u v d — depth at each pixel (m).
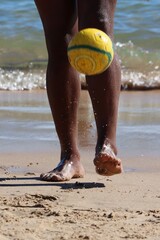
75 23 7.81
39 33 23.44
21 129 11.92
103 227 5.84
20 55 21.81
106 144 7.21
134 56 21.64
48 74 7.88
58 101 7.88
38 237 5.52
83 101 15.88
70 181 7.87
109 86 7.22
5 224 5.87
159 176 8.27
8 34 23.28
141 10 25.92
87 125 12.36
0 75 19.64
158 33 23.91
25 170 8.61
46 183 7.73
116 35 23.66
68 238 5.50
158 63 21.19
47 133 11.58
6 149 10.13
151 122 12.84
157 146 10.52
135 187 7.55
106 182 7.82
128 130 11.90
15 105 15.20
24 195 7.00
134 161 9.35
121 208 6.56
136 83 19.23
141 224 5.95
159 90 18.97
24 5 26.11
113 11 7.24
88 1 7.15
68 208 6.51
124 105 15.47
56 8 7.70
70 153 8.05
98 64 6.25
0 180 7.90
